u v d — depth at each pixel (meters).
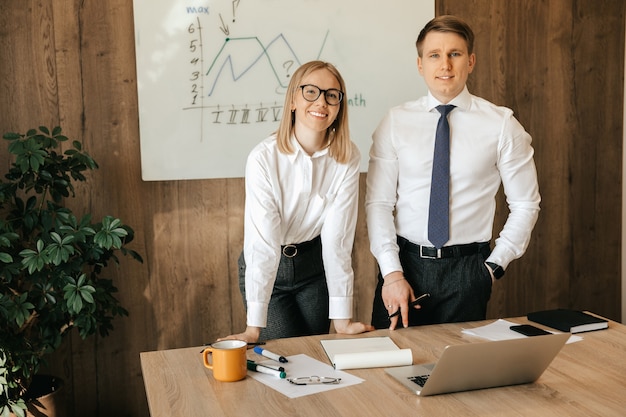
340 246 2.27
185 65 3.06
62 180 2.69
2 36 2.87
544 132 3.61
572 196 3.71
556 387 1.61
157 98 3.05
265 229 2.19
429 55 2.34
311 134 2.20
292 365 1.79
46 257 2.47
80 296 2.53
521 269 3.67
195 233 3.19
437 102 2.44
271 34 3.14
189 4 3.04
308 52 3.20
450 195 2.42
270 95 3.18
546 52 3.55
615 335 2.00
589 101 3.67
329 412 1.49
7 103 2.90
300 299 2.46
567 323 2.06
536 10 3.51
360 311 3.43
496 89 3.49
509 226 2.48
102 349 3.12
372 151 2.53
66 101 2.96
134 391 3.19
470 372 1.56
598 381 1.64
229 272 3.25
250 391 1.61
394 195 2.50
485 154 2.42
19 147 2.56
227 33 3.09
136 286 3.14
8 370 2.53
